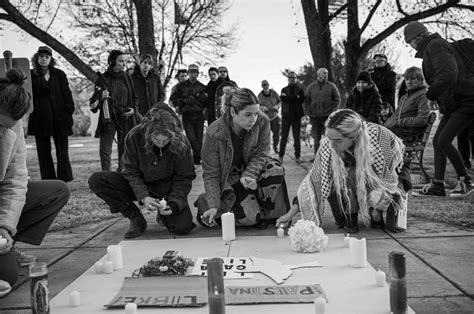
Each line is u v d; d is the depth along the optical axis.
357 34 12.01
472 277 3.19
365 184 4.19
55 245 4.46
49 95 7.40
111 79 7.53
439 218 4.77
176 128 4.32
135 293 2.86
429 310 2.71
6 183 3.44
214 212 4.27
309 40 11.75
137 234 4.53
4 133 3.33
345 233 4.34
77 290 3.02
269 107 13.02
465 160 7.78
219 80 10.48
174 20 15.84
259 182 4.54
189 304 2.66
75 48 15.02
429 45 5.58
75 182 8.43
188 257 3.63
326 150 4.17
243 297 2.74
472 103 5.52
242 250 3.77
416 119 6.57
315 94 10.16
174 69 16.22
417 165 8.72
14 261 3.28
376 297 2.72
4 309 2.98
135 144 4.34
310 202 4.18
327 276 3.08
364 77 7.95
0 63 5.57
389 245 3.96
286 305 2.64
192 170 4.50
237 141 4.39
